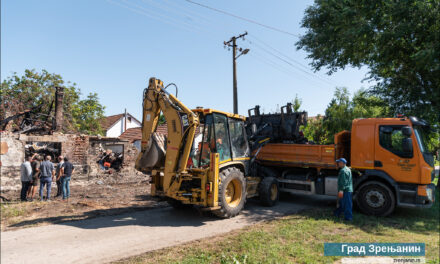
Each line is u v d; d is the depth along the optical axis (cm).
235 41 1786
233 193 762
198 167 719
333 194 848
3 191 1120
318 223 655
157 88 728
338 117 1986
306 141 1010
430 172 706
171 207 863
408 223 685
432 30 998
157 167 741
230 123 794
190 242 526
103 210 818
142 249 495
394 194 739
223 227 637
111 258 454
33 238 561
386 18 1029
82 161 1420
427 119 1157
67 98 2006
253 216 746
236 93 1769
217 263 421
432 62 941
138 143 2802
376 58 1247
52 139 1320
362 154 788
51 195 1095
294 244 506
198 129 764
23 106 1586
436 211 816
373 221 695
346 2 1116
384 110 1397
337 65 1488
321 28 1362
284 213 783
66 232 601
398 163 727
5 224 670
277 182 918
